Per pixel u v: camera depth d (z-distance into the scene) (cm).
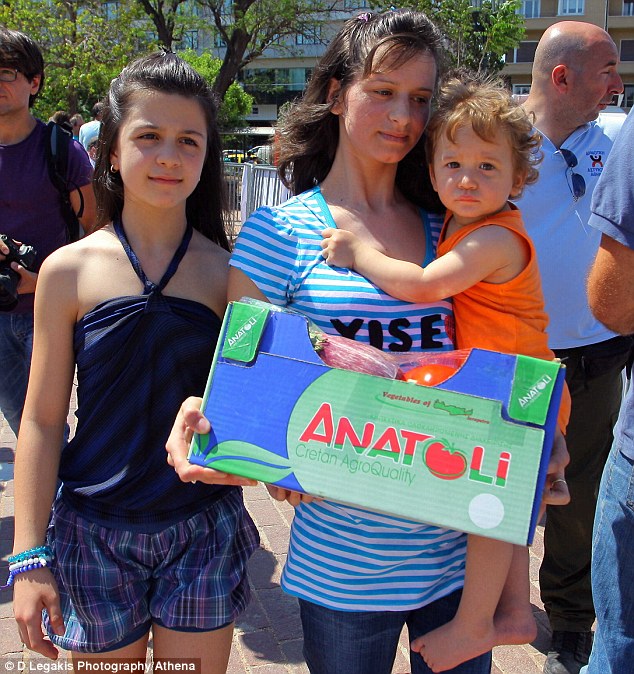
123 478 171
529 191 265
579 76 263
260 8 2294
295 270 167
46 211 309
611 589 184
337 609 162
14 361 310
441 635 161
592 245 266
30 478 168
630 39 4547
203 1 2333
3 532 359
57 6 2144
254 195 976
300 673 271
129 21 2205
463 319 171
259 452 145
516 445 140
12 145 305
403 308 165
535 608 318
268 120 5247
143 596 175
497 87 171
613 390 271
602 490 189
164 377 172
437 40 173
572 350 266
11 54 294
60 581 171
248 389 147
